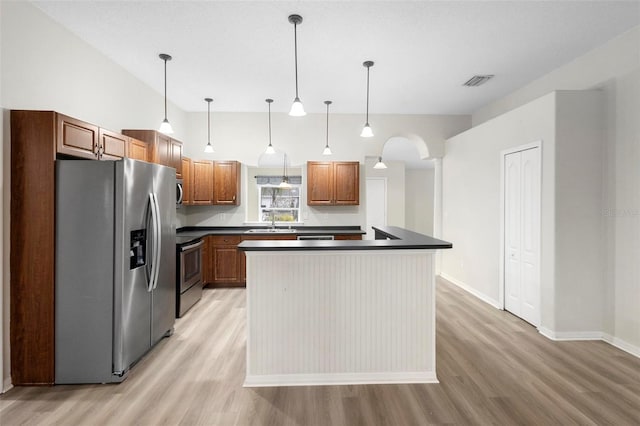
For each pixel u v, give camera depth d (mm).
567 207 3092
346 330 2396
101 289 2330
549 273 3162
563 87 3611
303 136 5512
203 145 5441
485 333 3244
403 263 2412
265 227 5551
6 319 2262
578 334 3104
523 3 2484
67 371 2322
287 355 2377
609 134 3035
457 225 5117
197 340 3082
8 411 2004
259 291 2365
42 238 2285
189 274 3949
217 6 2527
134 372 2490
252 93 4520
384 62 3531
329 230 5371
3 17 2234
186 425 1881
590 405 2064
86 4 2479
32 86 2477
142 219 2602
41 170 2273
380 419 1945
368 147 5555
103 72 3322
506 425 1879
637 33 2793
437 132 5590
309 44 3133
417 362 2424
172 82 4117
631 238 2828
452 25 2791
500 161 3965
